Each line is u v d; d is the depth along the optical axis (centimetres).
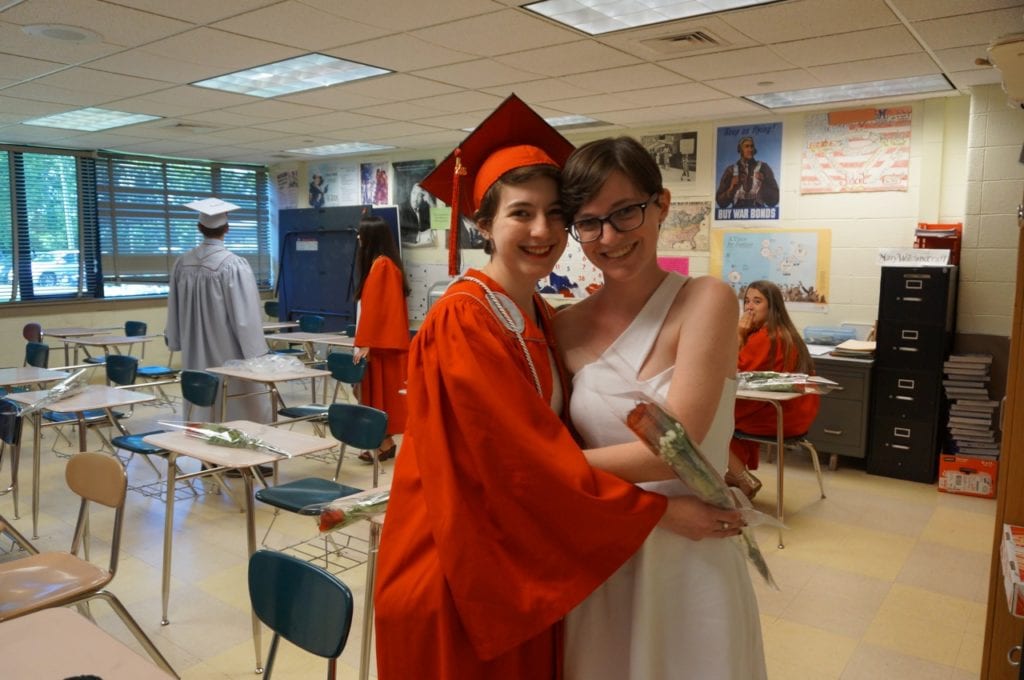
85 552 345
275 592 181
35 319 850
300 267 954
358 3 354
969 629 311
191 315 499
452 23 385
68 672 133
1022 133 503
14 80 514
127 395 431
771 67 468
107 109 622
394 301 522
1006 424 229
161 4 355
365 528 401
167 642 293
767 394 402
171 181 962
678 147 679
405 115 649
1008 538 216
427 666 130
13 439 413
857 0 343
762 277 643
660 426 120
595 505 123
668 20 379
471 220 152
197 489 476
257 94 571
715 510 132
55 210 862
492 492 123
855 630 310
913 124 568
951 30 386
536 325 144
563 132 729
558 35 404
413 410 132
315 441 334
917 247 538
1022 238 221
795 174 621
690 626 138
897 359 516
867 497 480
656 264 143
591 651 141
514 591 124
